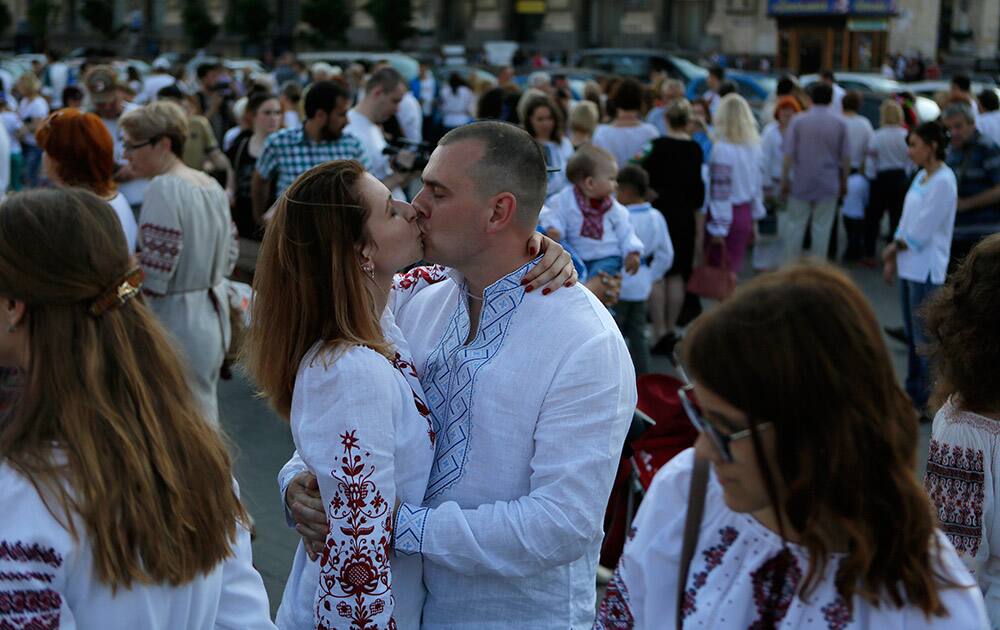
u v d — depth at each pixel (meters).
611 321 2.19
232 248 4.78
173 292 4.21
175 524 1.61
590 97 12.27
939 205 6.32
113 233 1.64
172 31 48.94
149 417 1.62
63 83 20.58
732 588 1.53
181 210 4.12
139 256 4.13
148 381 1.65
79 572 1.54
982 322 2.24
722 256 8.60
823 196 10.02
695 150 7.64
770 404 1.40
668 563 1.61
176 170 4.27
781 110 10.58
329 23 41.06
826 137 9.92
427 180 2.14
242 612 1.83
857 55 33.44
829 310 1.42
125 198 4.88
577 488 2.06
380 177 6.56
